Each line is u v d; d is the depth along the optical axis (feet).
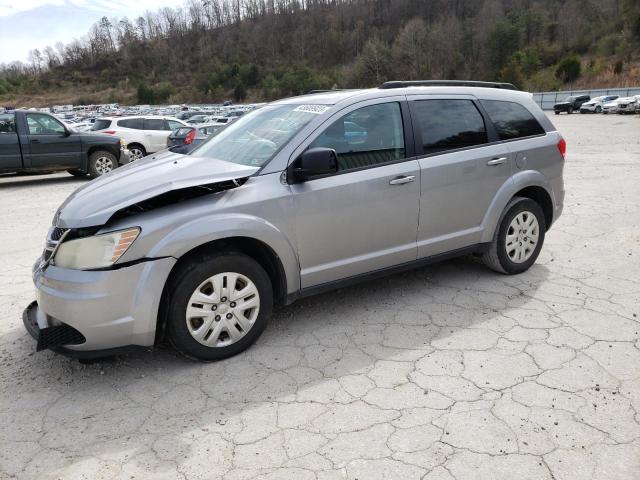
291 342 11.83
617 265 16.35
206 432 8.79
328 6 503.20
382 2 463.01
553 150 15.67
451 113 13.91
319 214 11.61
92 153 39.70
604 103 135.95
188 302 10.37
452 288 14.73
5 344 12.21
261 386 10.10
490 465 7.82
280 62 441.68
